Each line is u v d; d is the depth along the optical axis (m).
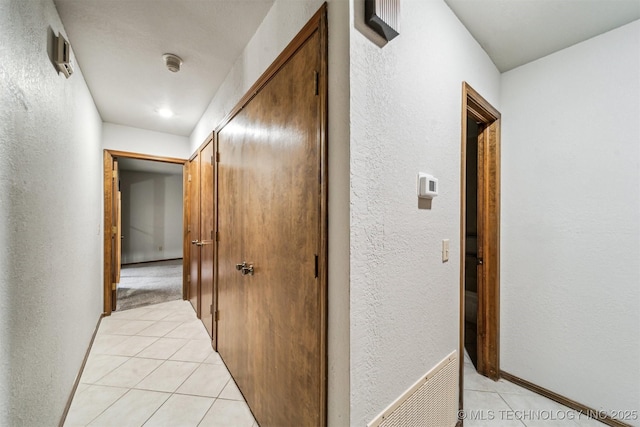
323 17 0.92
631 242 1.38
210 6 1.32
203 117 2.69
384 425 0.95
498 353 1.84
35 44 1.09
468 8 1.30
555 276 1.63
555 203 1.62
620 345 1.41
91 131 2.29
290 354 1.14
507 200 1.83
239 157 1.69
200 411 1.50
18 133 0.95
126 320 2.81
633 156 1.37
